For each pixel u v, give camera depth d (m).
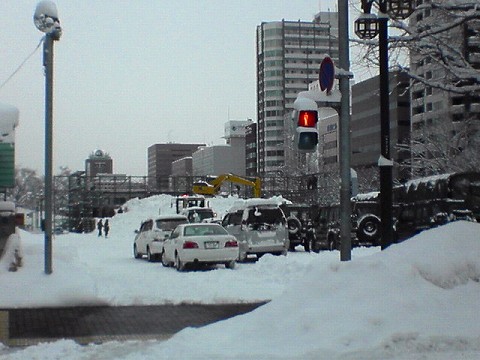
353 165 78.06
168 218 27.22
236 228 26.09
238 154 183.38
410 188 22.38
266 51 142.88
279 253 25.81
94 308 12.66
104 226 57.59
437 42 13.41
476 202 20.16
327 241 29.20
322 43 142.38
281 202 34.69
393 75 15.86
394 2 11.16
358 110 75.69
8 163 15.46
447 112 30.77
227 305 13.05
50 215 14.01
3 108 15.60
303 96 11.21
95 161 138.88
